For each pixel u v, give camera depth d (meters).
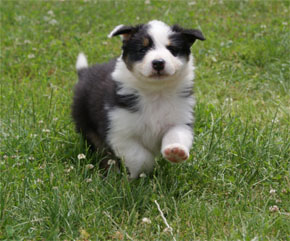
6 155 1.65
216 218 1.45
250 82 2.07
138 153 1.56
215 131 1.74
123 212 1.47
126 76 1.55
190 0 2.99
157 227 1.44
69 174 1.58
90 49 2.28
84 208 1.47
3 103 1.89
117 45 2.33
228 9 2.80
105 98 1.59
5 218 1.42
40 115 1.80
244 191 1.54
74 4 3.04
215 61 2.18
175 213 1.47
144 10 2.87
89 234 1.41
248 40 2.29
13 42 2.35
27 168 1.57
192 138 1.56
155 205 1.49
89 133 1.68
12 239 1.39
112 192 1.51
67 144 1.70
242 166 1.62
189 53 1.57
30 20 2.69
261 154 1.63
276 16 2.64
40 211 1.45
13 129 1.74
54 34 2.50
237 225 1.44
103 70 1.70
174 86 1.56
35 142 1.68
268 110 1.88
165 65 1.49
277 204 1.51
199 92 1.99
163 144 1.54
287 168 1.61
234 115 1.83
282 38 2.26
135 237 1.41
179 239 1.40
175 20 2.61
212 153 1.64
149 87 1.54
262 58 2.17
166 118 1.57
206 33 2.38
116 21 2.68
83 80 1.72
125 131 1.56
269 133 1.72
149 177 1.59
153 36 1.53
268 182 1.57
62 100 1.91
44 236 1.41
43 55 2.27
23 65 2.18
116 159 1.65
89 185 1.53
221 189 1.56
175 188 1.54
